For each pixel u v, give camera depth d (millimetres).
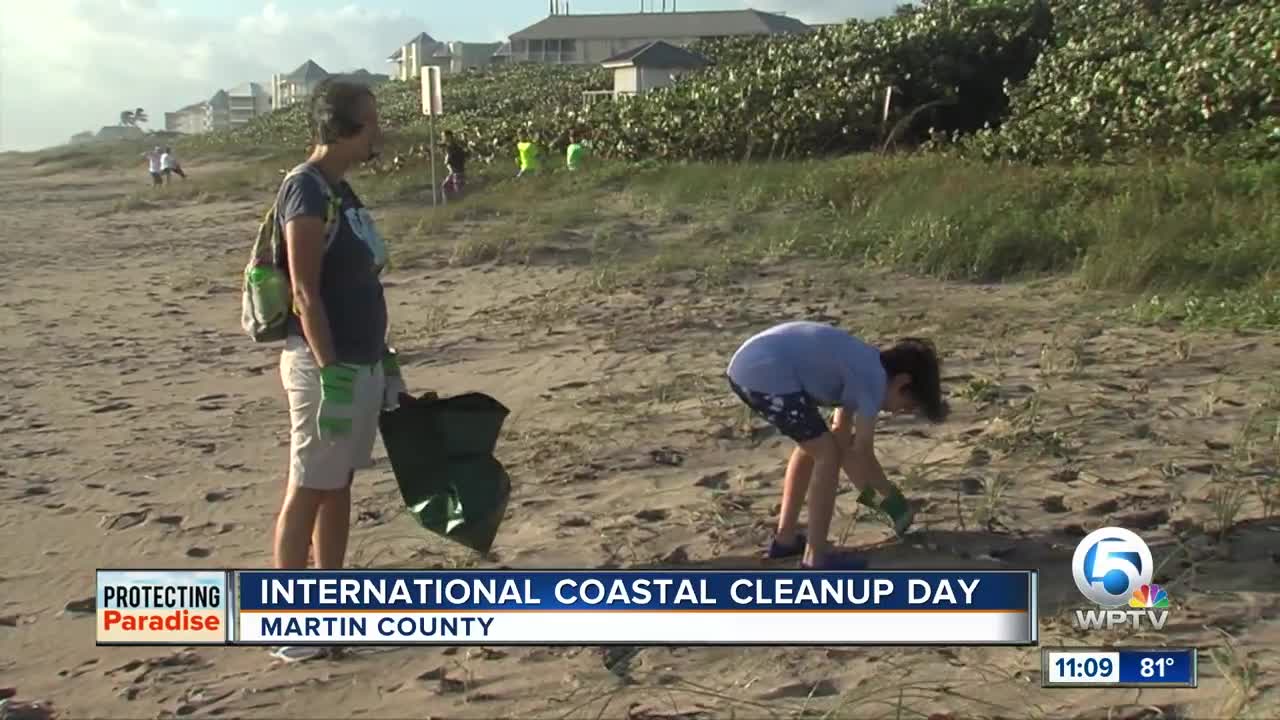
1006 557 4617
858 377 4395
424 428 4441
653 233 15422
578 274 13180
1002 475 5398
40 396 9250
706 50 46750
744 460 6121
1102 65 21281
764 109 25078
